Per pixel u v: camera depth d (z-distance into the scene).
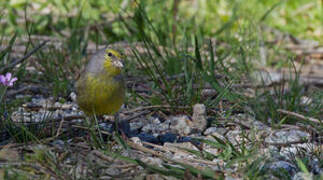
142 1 13.45
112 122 9.88
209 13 17.75
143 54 13.05
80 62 12.64
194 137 9.44
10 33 15.43
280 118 10.44
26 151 8.09
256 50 13.43
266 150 8.63
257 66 13.16
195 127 9.76
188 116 10.45
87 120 8.84
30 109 10.43
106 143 8.70
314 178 7.50
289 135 9.55
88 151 8.21
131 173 7.57
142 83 12.08
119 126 9.21
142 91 11.65
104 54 8.55
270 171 7.57
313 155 8.58
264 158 7.67
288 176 7.52
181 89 11.09
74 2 17.05
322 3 19.59
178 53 12.39
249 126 9.85
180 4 18.36
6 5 17.28
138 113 10.27
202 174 7.28
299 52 16.22
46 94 11.48
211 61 11.27
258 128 9.87
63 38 14.99
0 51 11.91
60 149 8.12
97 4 17.31
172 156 8.46
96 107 8.79
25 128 8.34
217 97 10.57
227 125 10.08
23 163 7.55
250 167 7.54
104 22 15.93
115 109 8.87
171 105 10.50
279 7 18.73
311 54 16.31
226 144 8.62
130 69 12.36
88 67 8.65
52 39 14.76
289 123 10.35
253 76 12.14
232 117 10.44
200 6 18.08
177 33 15.25
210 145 8.95
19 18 16.38
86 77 8.61
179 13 17.11
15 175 7.15
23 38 15.10
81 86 8.69
